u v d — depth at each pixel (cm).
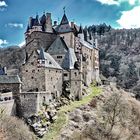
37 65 10406
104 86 14962
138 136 10475
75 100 11412
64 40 13225
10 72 15488
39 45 13012
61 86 11262
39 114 9325
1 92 9738
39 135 8912
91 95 12338
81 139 9175
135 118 11588
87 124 9900
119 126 10512
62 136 8938
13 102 9338
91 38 15638
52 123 9450
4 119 8025
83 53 13850
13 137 7644
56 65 11256
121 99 12256
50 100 10319
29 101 9456
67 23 13450
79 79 11619
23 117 9425
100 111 10969
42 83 10319
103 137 9612
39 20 13650
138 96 17225
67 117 9788
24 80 10562
